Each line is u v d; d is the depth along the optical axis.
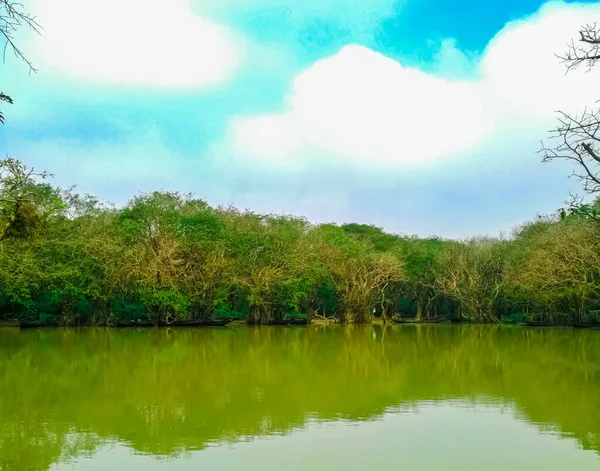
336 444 16.48
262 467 14.44
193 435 17.44
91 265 59.28
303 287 70.12
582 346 44.94
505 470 14.28
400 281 80.31
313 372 30.55
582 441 16.89
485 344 46.78
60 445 16.36
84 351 38.31
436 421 19.33
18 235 33.78
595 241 61.53
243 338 50.84
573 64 14.84
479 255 81.12
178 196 67.25
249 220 70.69
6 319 60.56
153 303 60.34
